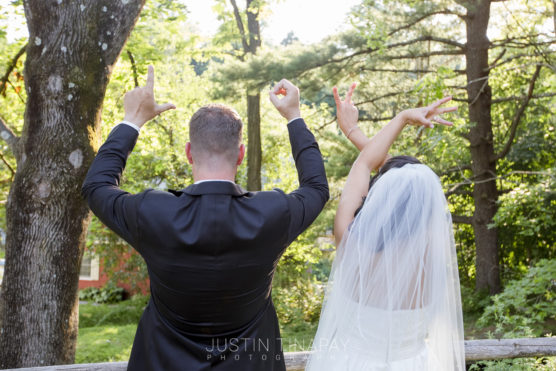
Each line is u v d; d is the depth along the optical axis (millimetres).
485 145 10391
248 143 13188
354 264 1600
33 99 3398
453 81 11609
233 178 1367
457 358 1643
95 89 3455
